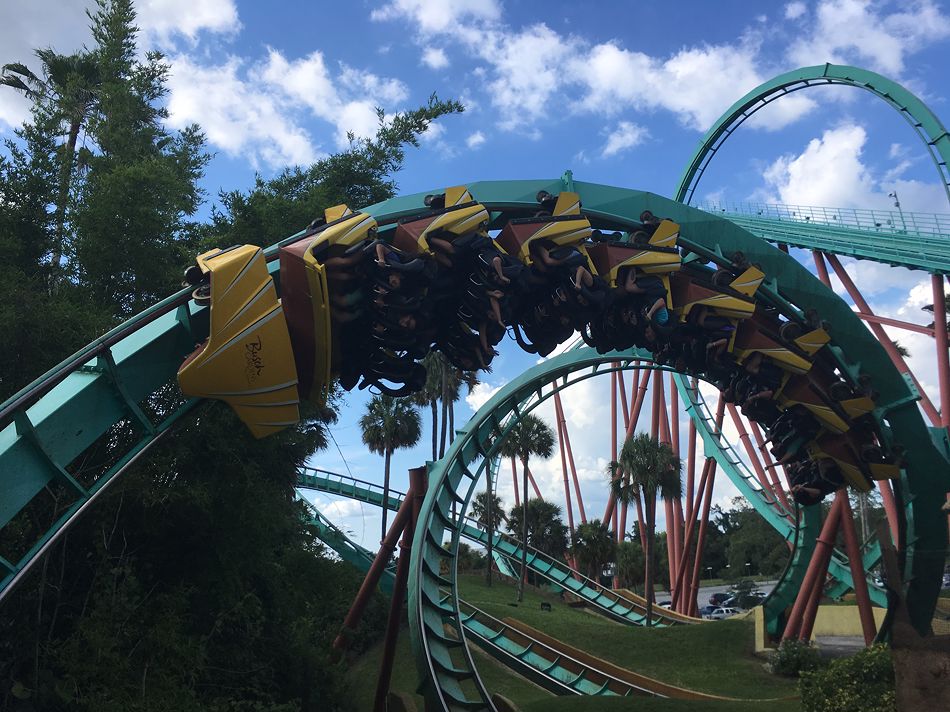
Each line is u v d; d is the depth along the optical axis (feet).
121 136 67.15
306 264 34.81
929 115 90.43
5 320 42.86
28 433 28.68
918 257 93.61
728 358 48.21
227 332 33.17
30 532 43.88
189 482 49.78
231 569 52.31
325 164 77.05
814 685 43.98
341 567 80.69
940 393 91.66
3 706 37.40
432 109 77.51
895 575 29.73
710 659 92.53
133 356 33.04
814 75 109.50
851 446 51.16
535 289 41.78
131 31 70.74
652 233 46.06
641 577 183.83
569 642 100.48
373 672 92.12
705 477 133.28
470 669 58.75
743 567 283.59
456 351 41.52
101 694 37.50
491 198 45.09
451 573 65.72
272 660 59.36
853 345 52.70
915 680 27.81
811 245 109.81
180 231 67.36
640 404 155.84
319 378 37.24
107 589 41.75
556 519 182.09
